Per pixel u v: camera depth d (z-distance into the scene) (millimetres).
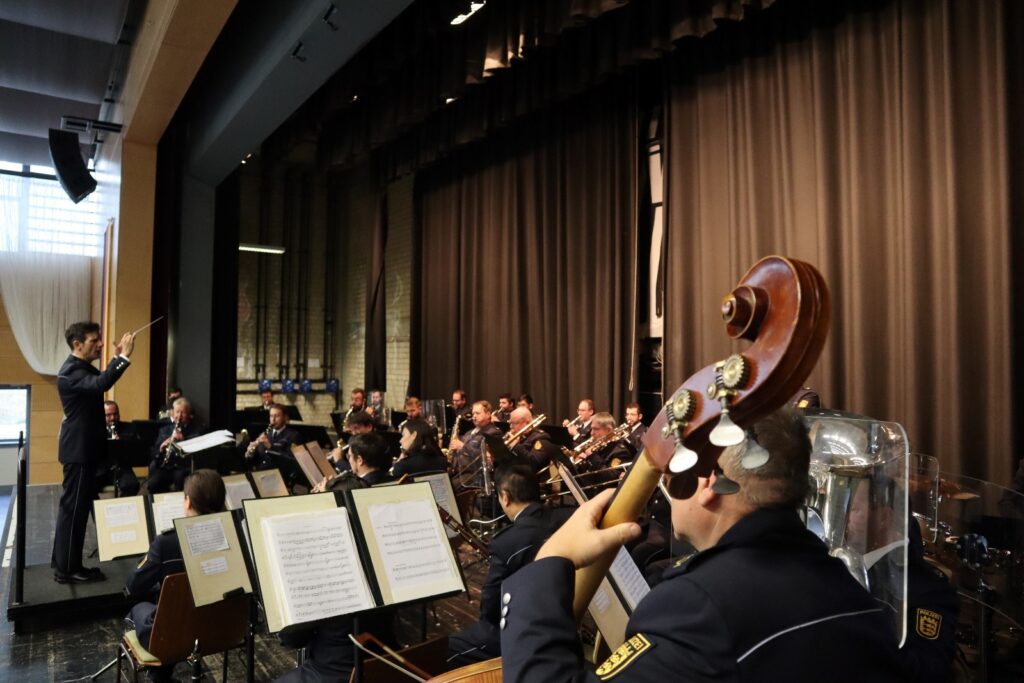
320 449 4977
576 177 7039
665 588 845
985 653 2133
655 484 833
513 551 2393
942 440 4176
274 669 3404
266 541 1881
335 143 8367
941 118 4219
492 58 5598
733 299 688
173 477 6672
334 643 2160
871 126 4578
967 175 4086
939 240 4215
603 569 904
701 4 4867
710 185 5625
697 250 5773
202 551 2555
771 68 5199
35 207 10438
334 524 1972
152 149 8258
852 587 851
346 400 11664
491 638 2365
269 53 5484
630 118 6484
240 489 3709
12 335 9969
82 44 6898
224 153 7426
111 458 6137
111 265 8703
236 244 9055
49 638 3713
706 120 5656
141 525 3506
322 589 1875
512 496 2662
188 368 8484
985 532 2098
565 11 4961
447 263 8984
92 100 8336
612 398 6594
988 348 3998
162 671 2709
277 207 11469
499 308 8039
